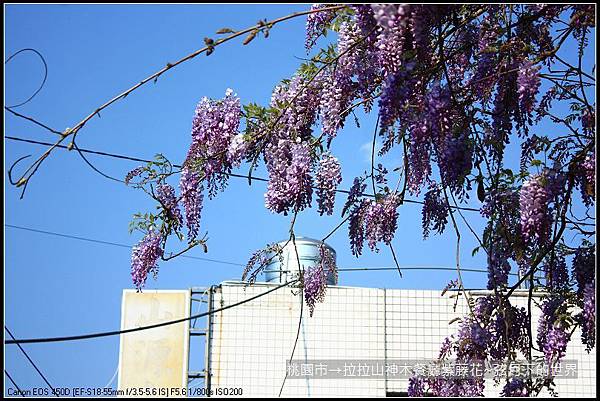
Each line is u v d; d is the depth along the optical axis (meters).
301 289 7.92
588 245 6.82
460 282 6.22
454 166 6.01
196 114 6.92
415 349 13.41
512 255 6.71
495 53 6.21
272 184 6.46
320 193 6.50
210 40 5.61
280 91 6.66
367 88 6.31
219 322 13.44
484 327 6.59
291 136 6.53
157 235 7.30
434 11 5.62
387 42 5.43
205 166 6.90
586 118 6.86
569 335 6.51
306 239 12.97
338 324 13.48
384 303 13.52
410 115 5.70
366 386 13.33
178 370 13.32
